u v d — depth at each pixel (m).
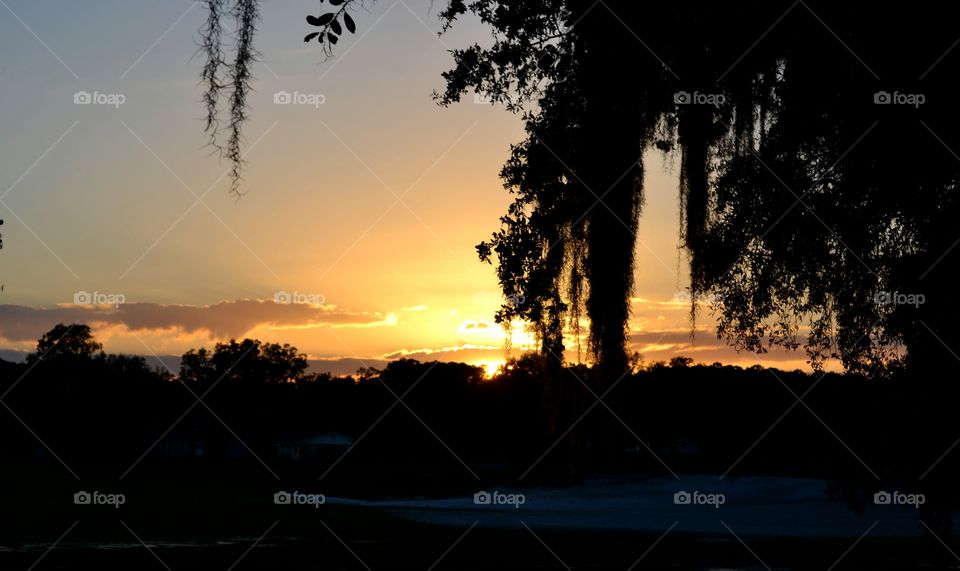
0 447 76.44
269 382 97.62
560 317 9.95
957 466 8.75
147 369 85.94
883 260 9.10
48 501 32.78
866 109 8.55
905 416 8.89
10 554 18.88
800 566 18.08
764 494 35.78
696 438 47.38
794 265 9.38
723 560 19.75
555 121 9.38
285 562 18.52
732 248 9.55
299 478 60.47
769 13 8.65
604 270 10.11
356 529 26.06
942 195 8.58
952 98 8.13
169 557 18.86
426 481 57.28
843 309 9.45
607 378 10.19
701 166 9.75
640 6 8.92
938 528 9.03
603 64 9.12
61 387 78.25
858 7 8.24
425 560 19.42
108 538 22.03
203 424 92.12
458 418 78.38
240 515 29.03
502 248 9.45
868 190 8.91
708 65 9.04
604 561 19.69
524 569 18.28
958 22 7.96
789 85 8.90
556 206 9.42
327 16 7.32
